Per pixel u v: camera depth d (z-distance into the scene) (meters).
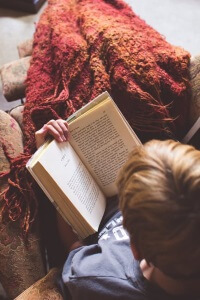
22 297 0.76
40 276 0.87
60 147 0.79
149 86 0.96
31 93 1.06
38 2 2.04
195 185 0.43
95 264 0.64
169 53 1.00
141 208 0.44
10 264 0.86
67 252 0.91
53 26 1.13
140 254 0.50
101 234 0.82
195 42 1.83
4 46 1.94
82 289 0.62
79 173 0.82
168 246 0.43
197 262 0.43
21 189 0.90
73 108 0.98
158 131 0.98
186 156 0.45
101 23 1.07
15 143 0.98
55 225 0.95
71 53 1.03
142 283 0.55
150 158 0.46
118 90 0.97
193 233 0.42
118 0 1.21
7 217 0.89
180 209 0.42
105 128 0.81
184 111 1.00
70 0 1.23
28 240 0.88
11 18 2.04
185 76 0.99
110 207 0.87
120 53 0.98
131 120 0.98
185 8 1.96
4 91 1.24
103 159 0.84
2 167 0.93
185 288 0.50
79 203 0.78
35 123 1.00
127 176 0.47
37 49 1.14
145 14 1.96
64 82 1.01
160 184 0.44
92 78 1.00
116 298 0.57
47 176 0.73
